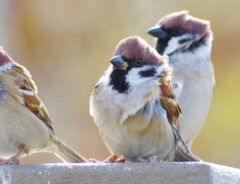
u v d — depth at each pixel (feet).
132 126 30.35
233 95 55.42
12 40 58.95
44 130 32.04
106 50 57.88
